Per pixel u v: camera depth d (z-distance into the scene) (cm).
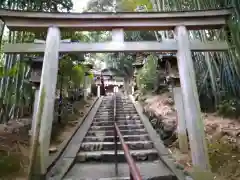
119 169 388
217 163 353
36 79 448
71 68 679
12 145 402
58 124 613
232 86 520
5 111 579
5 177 308
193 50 374
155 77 905
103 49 370
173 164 378
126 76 1697
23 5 575
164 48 375
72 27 380
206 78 624
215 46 374
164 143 488
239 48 367
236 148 383
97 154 440
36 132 307
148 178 329
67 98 882
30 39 591
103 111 905
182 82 356
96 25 381
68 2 691
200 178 299
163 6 666
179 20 388
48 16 368
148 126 621
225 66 522
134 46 374
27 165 349
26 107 689
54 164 382
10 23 366
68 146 479
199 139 322
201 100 643
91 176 348
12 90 590
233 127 461
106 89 2102
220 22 385
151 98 850
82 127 635
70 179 330
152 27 392
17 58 557
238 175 306
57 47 365
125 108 926
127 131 591
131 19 384
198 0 507
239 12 374
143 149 481
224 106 548
